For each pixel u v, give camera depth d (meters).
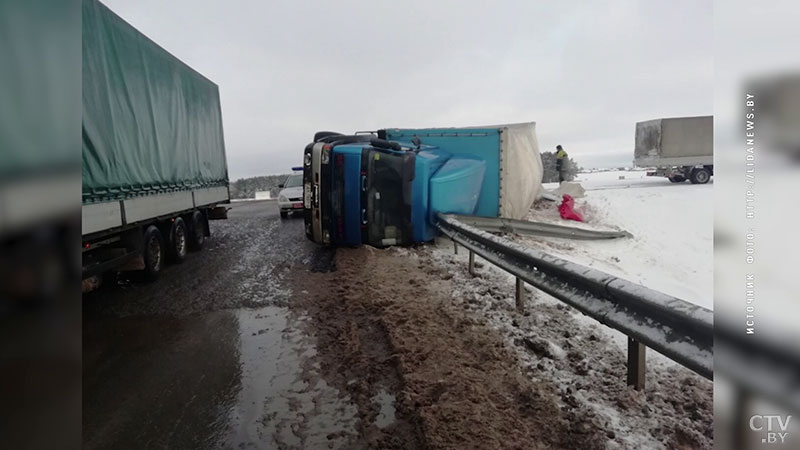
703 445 2.62
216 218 11.55
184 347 4.56
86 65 5.69
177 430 3.12
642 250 11.00
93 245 5.93
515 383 3.36
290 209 16.58
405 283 6.16
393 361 3.94
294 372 3.92
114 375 3.97
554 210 14.52
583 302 3.43
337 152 8.11
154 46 7.69
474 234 6.11
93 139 5.78
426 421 2.97
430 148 9.81
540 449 2.67
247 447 2.91
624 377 3.35
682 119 22.28
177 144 8.62
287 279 7.03
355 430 3.04
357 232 8.24
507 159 10.23
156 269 7.61
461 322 4.55
